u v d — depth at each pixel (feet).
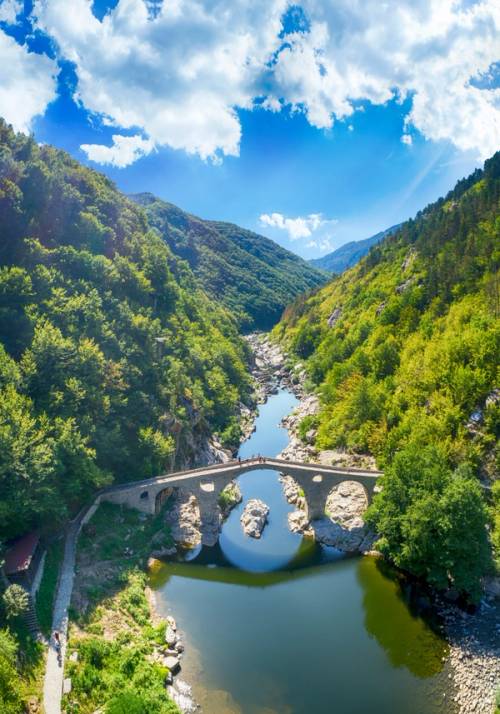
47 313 252.62
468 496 188.34
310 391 509.76
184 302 501.56
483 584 196.13
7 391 195.42
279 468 254.88
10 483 171.22
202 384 390.01
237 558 229.04
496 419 245.04
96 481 208.03
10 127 346.13
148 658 159.02
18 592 143.23
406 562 199.21
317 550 236.02
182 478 245.65
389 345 374.84
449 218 515.50
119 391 264.72
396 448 267.80
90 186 406.00
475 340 281.95
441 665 162.09
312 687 153.28
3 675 116.88
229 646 171.32
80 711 128.06
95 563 197.26
